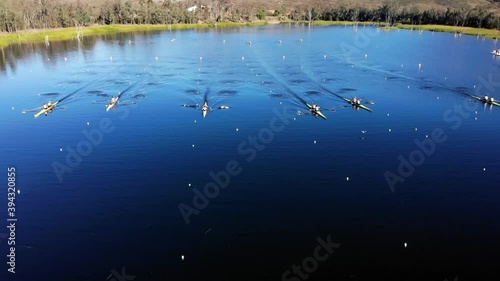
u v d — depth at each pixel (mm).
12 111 61281
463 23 177250
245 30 174250
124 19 181125
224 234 32125
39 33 139250
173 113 60156
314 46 125438
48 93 70438
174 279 27609
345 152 46688
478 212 35031
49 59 101250
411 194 37812
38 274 28266
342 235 31891
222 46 125438
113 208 35812
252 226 33062
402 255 29625
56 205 36406
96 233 32531
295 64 96625
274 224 33281
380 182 39969
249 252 30109
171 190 38562
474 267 28422
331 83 78562
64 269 28719
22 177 41281
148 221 33906
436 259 29219
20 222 34031
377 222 33531
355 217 34219
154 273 28188
